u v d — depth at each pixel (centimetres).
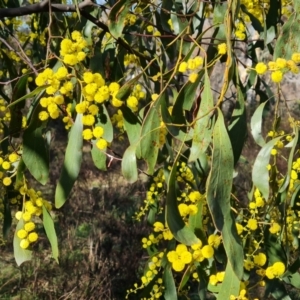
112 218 131
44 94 38
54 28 54
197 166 56
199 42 39
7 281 104
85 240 126
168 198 30
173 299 45
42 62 44
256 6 55
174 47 65
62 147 194
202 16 59
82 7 49
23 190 39
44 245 122
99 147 34
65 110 37
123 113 39
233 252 27
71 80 37
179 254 30
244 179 144
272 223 41
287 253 46
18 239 39
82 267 112
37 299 102
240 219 48
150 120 34
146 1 44
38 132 39
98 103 35
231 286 30
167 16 59
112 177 171
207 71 32
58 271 111
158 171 67
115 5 40
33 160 39
